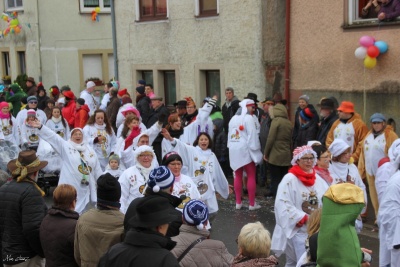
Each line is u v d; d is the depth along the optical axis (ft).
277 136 35.04
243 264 14.07
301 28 40.88
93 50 81.20
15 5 82.94
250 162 33.86
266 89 44.21
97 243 15.83
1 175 19.72
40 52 78.33
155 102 41.63
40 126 27.50
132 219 12.25
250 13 44.34
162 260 11.72
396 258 19.03
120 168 30.04
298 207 20.44
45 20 78.18
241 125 33.91
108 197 16.16
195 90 50.49
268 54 43.62
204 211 14.96
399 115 35.27
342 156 21.97
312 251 13.83
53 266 17.04
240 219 32.32
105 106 56.90
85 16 80.23
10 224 18.33
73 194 17.44
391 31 35.29
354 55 37.55
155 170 16.87
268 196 36.81
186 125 39.47
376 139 29.86
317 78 40.19
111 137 35.06
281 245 20.81
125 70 58.44
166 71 54.60
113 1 58.49
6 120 42.63
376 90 36.47
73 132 28.37
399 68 35.09
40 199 18.40
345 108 31.81
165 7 53.26
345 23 37.91
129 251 11.93
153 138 29.35
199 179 27.61
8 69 88.58
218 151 40.16
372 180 30.19
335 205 12.59
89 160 28.50
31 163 18.43
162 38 53.21
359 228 21.85
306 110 33.96
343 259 12.38
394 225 18.88
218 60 47.73
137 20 55.88
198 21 49.03
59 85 79.71
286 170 36.01
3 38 86.74
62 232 16.84
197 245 14.66
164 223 11.94
